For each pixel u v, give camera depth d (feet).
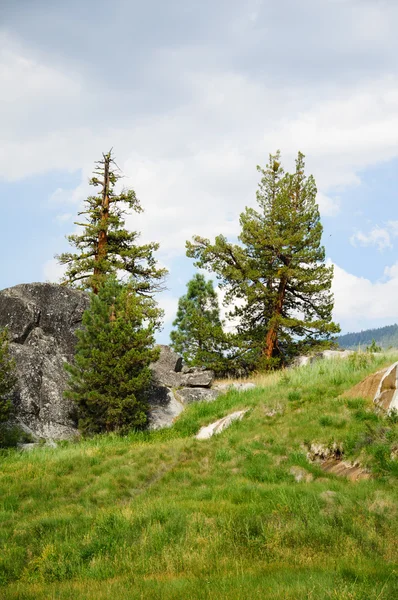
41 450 77.10
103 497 51.98
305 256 115.85
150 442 75.97
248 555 33.24
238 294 120.78
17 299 100.53
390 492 41.34
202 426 79.10
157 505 44.50
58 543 38.58
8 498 52.80
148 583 28.53
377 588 24.54
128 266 127.13
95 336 88.99
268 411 67.77
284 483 48.83
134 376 85.87
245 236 119.75
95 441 81.05
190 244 122.31
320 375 78.95
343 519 36.60
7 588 31.14
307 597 23.59
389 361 71.77
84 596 27.25
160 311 116.57
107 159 130.62
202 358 119.24
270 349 115.44
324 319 118.52
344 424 56.65
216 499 46.50
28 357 92.79
